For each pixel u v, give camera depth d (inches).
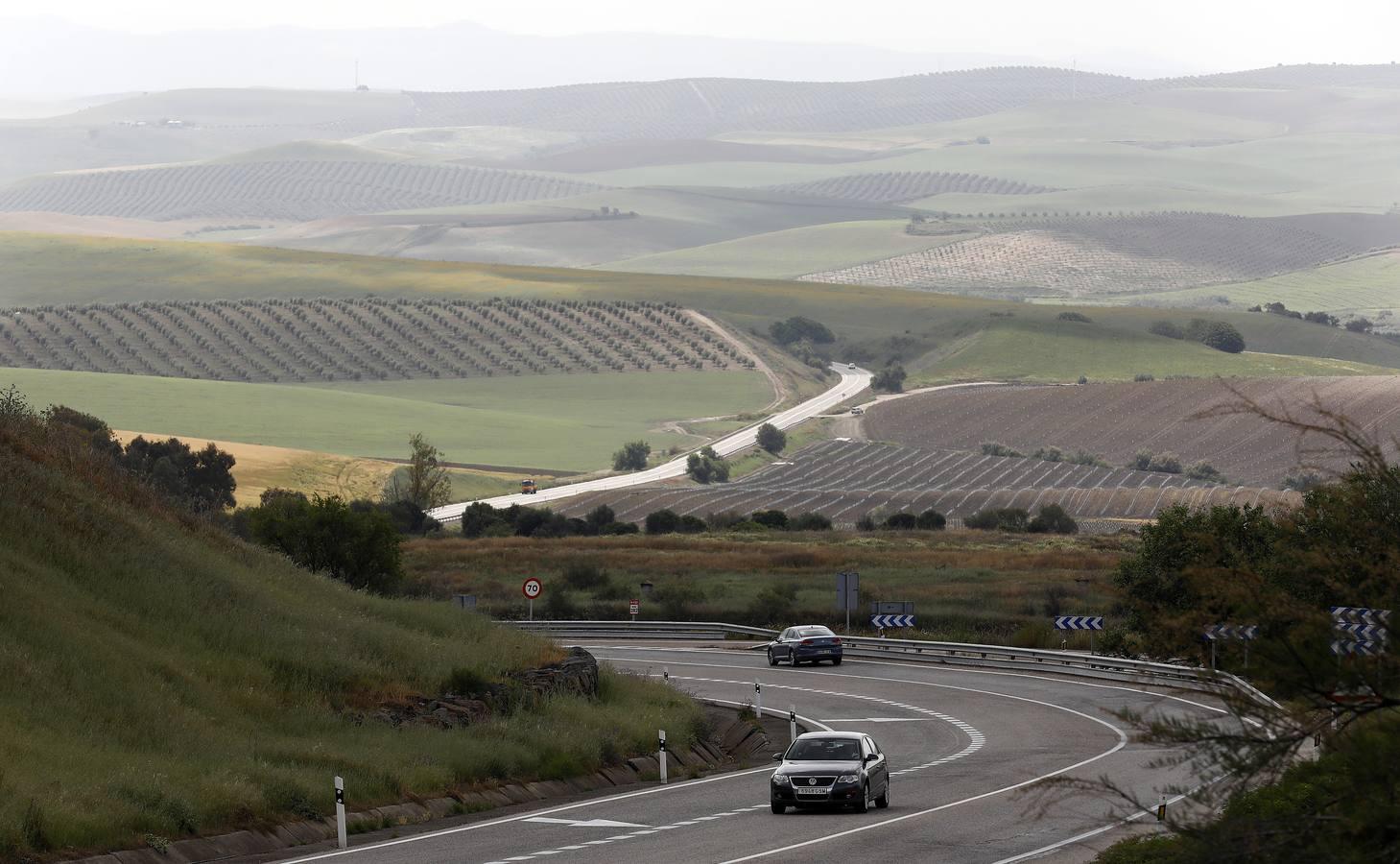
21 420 5472.4
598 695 5054.1
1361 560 1432.1
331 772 3289.9
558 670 4931.1
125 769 2908.5
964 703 6018.7
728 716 5536.4
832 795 3245.6
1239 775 1392.7
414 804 3307.1
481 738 3956.7
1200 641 1472.7
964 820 3132.4
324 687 4158.5
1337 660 1395.2
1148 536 6456.7
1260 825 1336.1
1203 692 1435.8
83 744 3063.5
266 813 2913.4
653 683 5689.0
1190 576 1472.7
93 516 4702.3
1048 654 7317.9
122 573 4343.0
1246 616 1428.4
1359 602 1416.1
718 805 3479.3
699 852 2689.5
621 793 3796.8
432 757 3641.7
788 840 2856.8
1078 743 4658.0
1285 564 1509.6
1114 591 6594.5
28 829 2434.8
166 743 3245.6
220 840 2728.8
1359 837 1315.2
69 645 3545.8
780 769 3336.6
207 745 3329.2
